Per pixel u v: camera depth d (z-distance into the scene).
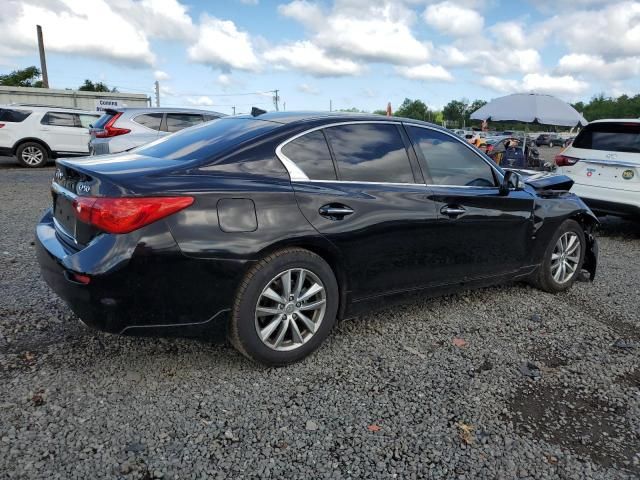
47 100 26.89
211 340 2.97
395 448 2.51
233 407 2.77
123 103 26.09
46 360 3.15
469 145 4.14
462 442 2.58
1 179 11.41
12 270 4.76
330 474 2.31
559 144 51.22
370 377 3.16
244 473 2.29
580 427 2.77
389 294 3.59
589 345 3.78
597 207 7.47
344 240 3.22
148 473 2.25
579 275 5.45
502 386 3.14
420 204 3.60
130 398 2.80
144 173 2.79
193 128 3.79
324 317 3.27
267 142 3.14
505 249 4.26
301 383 3.05
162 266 2.67
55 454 2.33
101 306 2.65
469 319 4.15
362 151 3.49
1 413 2.60
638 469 2.46
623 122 7.24
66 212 3.05
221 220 2.80
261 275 2.95
